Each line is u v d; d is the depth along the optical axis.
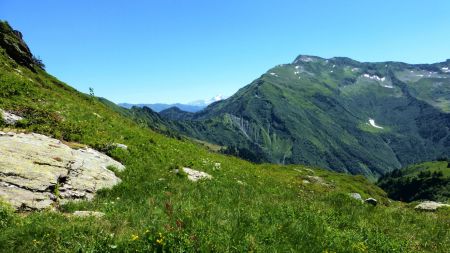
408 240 16.30
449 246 16.28
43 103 32.25
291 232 14.54
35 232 11.67
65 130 27.12
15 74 40.91
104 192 20.30
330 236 14.76
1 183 16.56
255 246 12.17
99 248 10.91
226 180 28.72
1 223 12.80
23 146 20.50
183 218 13.74
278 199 23.64
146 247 10.93
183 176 26.75
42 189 17.45
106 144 27.19
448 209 26.80
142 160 27.75
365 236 15.95
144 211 15.48
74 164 21.27
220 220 14.65
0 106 26.47
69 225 12.23
